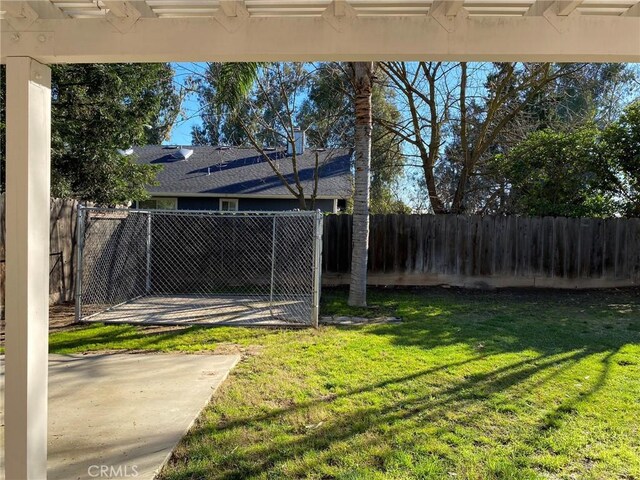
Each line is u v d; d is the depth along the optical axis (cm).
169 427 298
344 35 215
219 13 215
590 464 261
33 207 212
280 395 356
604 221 911
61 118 932
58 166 966
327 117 1220
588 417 320
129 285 816
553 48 211
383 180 1486
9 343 208
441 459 264
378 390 366
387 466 255
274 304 748
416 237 934
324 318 644
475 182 1258
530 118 1171
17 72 213
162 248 920
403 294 852
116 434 287
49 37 213
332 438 287
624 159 884
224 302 772
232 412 325
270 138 1520
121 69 949
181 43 216
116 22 215
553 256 916
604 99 1177
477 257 924
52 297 700
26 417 207
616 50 210
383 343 504
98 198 1028
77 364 429
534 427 304
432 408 332
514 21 211
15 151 211
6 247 208
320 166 1433
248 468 252
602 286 912
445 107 1104
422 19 212
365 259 732
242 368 421
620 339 526
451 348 483
